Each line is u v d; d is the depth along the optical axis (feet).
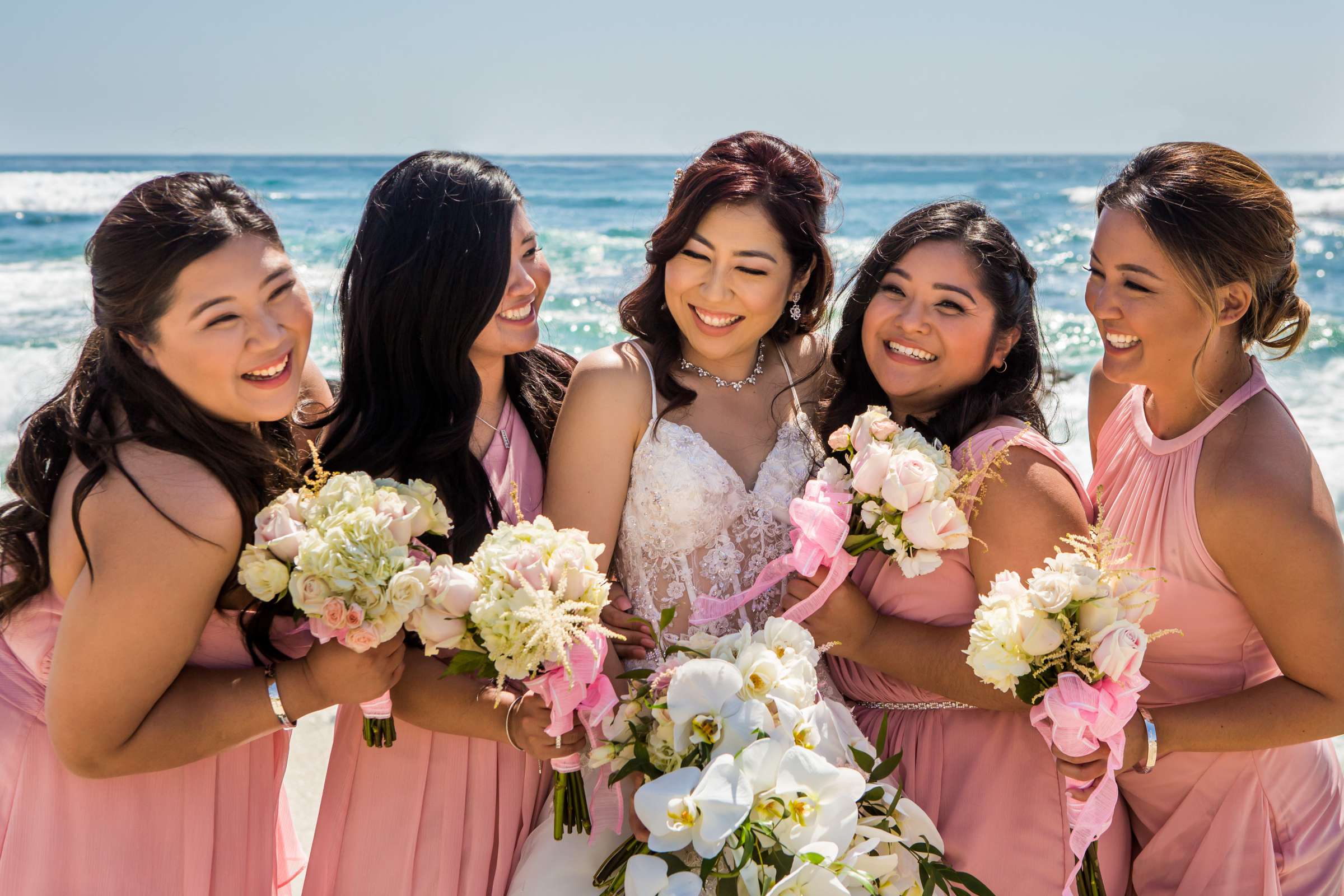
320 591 7.18
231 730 7.80
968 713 9.38
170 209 7.36
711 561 9.58
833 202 10.19
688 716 7.68
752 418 10.23
